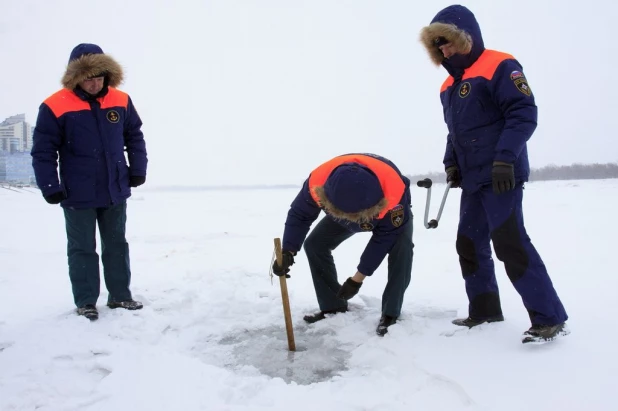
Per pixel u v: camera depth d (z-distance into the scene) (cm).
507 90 283
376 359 294
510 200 294
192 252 718
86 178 364
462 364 270
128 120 391
